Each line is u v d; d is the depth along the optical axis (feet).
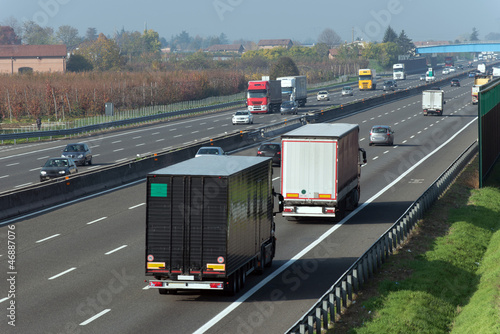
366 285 109.70
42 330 86.02
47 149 347.56
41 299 100.58
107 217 170.91
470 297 112.78
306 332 79.82
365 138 360.89
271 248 122.72
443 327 96.53
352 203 175.42
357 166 182.39
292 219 168.25
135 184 227.40
